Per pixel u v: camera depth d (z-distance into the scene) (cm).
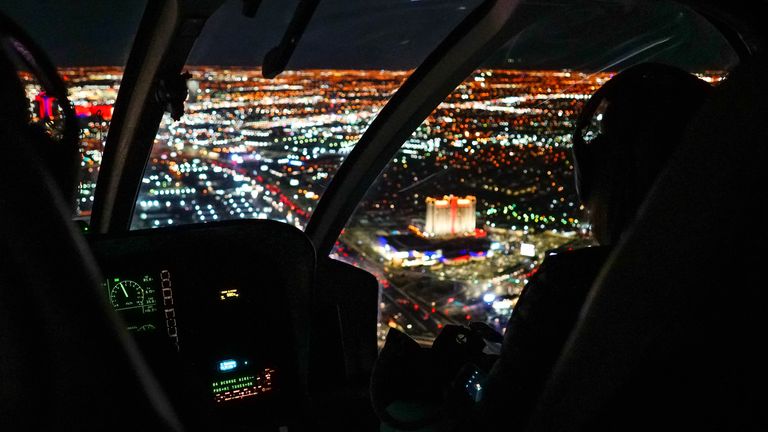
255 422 282
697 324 77
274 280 283
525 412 125
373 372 188
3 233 43
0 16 73
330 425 306
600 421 87
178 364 89
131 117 286
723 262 74
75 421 47
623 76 130
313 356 323
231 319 278
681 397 81
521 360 125
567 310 121
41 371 45
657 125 124
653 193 78
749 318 76
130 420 48
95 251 255
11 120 45
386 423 179
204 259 274
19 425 45
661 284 77
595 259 123
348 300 329
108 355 46
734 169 71
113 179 310
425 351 188
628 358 81
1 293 43
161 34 252
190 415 83
